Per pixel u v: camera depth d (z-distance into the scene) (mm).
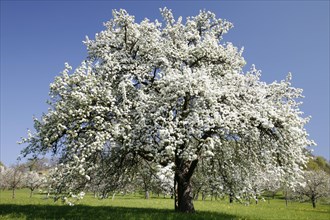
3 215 15789
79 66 16078
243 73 19094
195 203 33250
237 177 17922
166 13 21188
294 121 15641
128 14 19047
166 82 15508
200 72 15531
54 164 16172
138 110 15305
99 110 15039
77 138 15312
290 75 17891
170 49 18656
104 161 17750
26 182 54875
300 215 20828
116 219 14391
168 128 14305
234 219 15625
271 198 67062
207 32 21031
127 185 19984
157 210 19703
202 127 14844
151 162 17922
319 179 49469
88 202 31094
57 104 15312
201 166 19547
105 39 19875
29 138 15648
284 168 15578
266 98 17859
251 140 16453
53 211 17797
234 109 15617
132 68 17891
